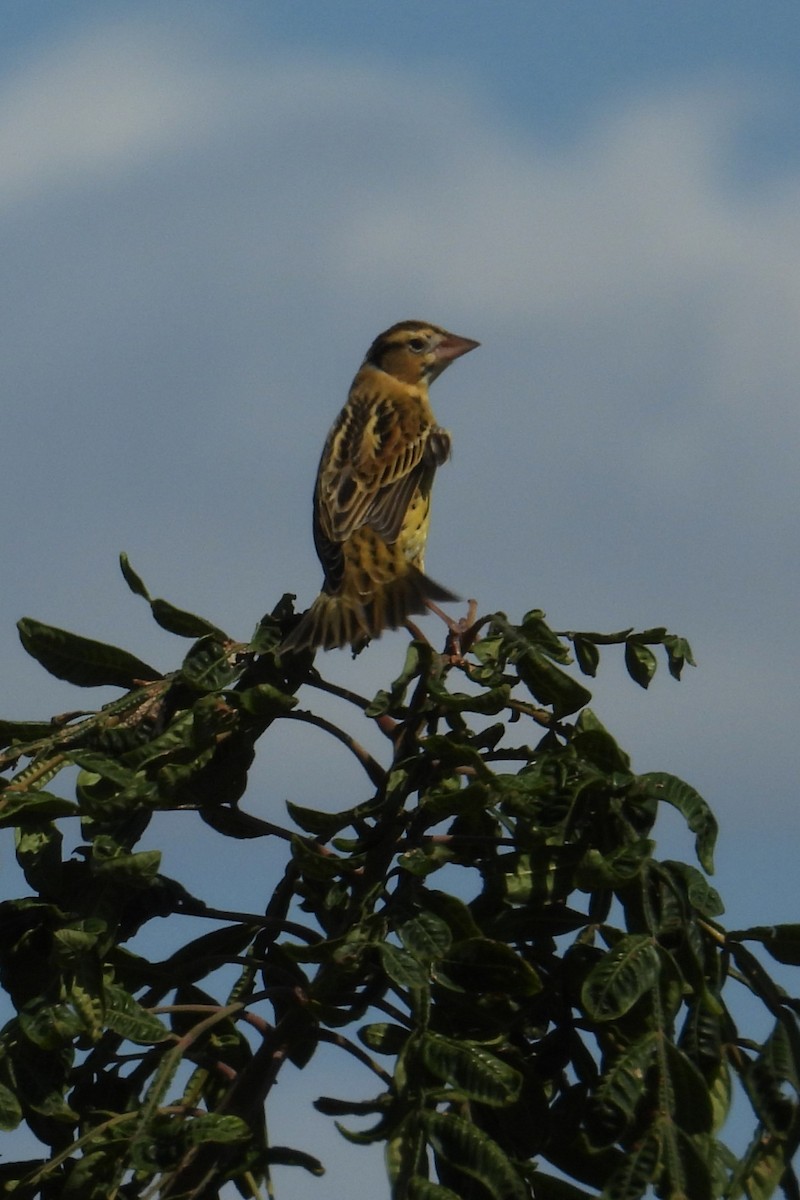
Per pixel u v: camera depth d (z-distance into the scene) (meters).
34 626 8.90
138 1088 8.05
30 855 8.09
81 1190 7.08
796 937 7.25
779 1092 6.92
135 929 8.42
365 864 8.09
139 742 8.61
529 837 7.74
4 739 8.55
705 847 7.57
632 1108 6.67
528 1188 6.77
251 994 8.15
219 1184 7.80
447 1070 6.77
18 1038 7.73
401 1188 6.52
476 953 7.29
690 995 7.40
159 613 8.92
